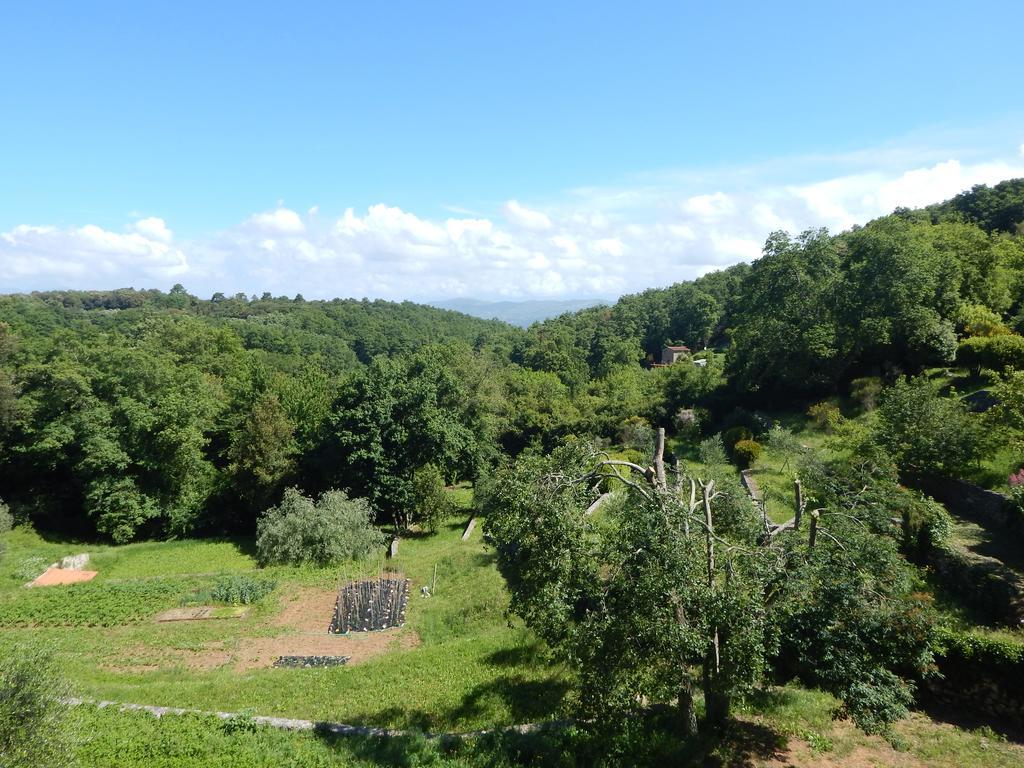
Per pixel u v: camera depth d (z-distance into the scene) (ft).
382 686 51.47
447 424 118.42
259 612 74.59
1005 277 107.14
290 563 92.38
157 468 109.70
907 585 32.83
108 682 55.67
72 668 58.59
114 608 74.33
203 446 129.59
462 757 37.19
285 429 115.55
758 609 29.73
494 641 57.93
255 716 45.93
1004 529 52.03
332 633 68.33
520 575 34.65
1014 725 35.55
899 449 63.05
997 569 45.32
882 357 105.40
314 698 50.47
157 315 274.36
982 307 99.71
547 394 175.42
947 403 63.52
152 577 86.53
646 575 28.76
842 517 36.50
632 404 146.30
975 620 43.24
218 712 46.85
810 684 42.29
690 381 139.33
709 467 84.33
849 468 57.52
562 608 30.50
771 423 108.68
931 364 97.35
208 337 201.87
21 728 30.25
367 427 109.19
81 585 81.66
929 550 50.29
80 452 108.88
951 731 36.09
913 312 96.84
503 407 165.78
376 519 120.37
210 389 136.87
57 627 69.77
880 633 29.91
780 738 35.73
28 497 111.75
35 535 103.76
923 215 191.42
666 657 29.53
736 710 38.93
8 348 123.03
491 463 139.13
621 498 51.13
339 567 90.43
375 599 75.82
